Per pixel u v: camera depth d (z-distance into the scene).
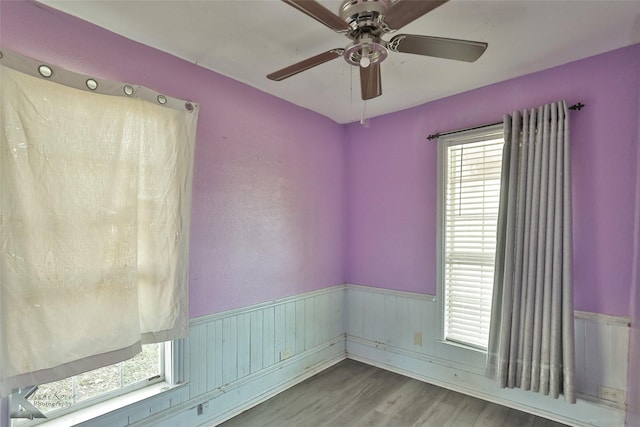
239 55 2.04
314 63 1.57
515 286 2.17
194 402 2.08
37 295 1.42
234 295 2.35
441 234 2.71
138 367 1.95
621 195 1.95
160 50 1.96
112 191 1.64
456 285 2.65
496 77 2.34
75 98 1.54
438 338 2.72
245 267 2.42
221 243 2.27
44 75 1.46
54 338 1.46
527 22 1.69
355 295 3.29
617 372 1.95
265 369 2.54
